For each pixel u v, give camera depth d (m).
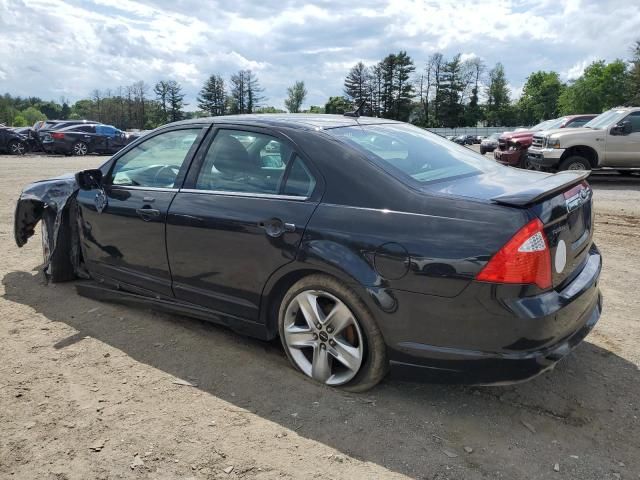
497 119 105.38
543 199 2.73
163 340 3.89
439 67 99.19
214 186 3.62
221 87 101.38
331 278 3.03
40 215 5.25
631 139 12.05
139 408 3.02
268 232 3.20
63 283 5.07
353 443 2.71
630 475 2.48
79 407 3.02
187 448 2.68
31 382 3.29
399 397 3.13
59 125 26.86
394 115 99.69
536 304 2.58
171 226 3.72
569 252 2.92
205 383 3.29
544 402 3.08
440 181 3.09
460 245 2.63
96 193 4.36
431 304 2.71
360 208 2.96
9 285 5.05
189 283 3.74
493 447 2.68
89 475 2.49
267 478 2.46
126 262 4.16
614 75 77.19
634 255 6.20
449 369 2.76
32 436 2.77
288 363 3.54
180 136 3.96
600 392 3.18
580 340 2.92
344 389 3.18
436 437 2.76
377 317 2.87
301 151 3.28
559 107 88.31
